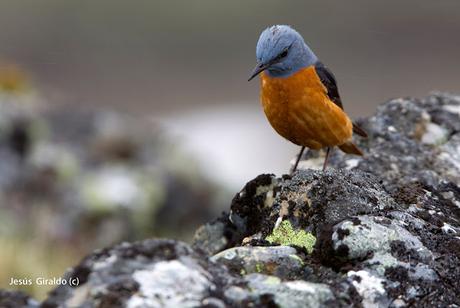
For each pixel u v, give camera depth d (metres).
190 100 41.38
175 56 44.69
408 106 9.91
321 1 46.75
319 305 5.12
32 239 14.15
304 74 9.41
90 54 42.97
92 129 17.67
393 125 9.64
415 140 9.39
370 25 45.47
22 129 16.73
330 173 6.49
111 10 45.12
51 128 17.30
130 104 40.72
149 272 4.91
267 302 5.03
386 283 5.48
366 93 41.03
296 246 5.94
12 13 42.69
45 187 15.59
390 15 45.66
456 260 5.80
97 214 15.31
